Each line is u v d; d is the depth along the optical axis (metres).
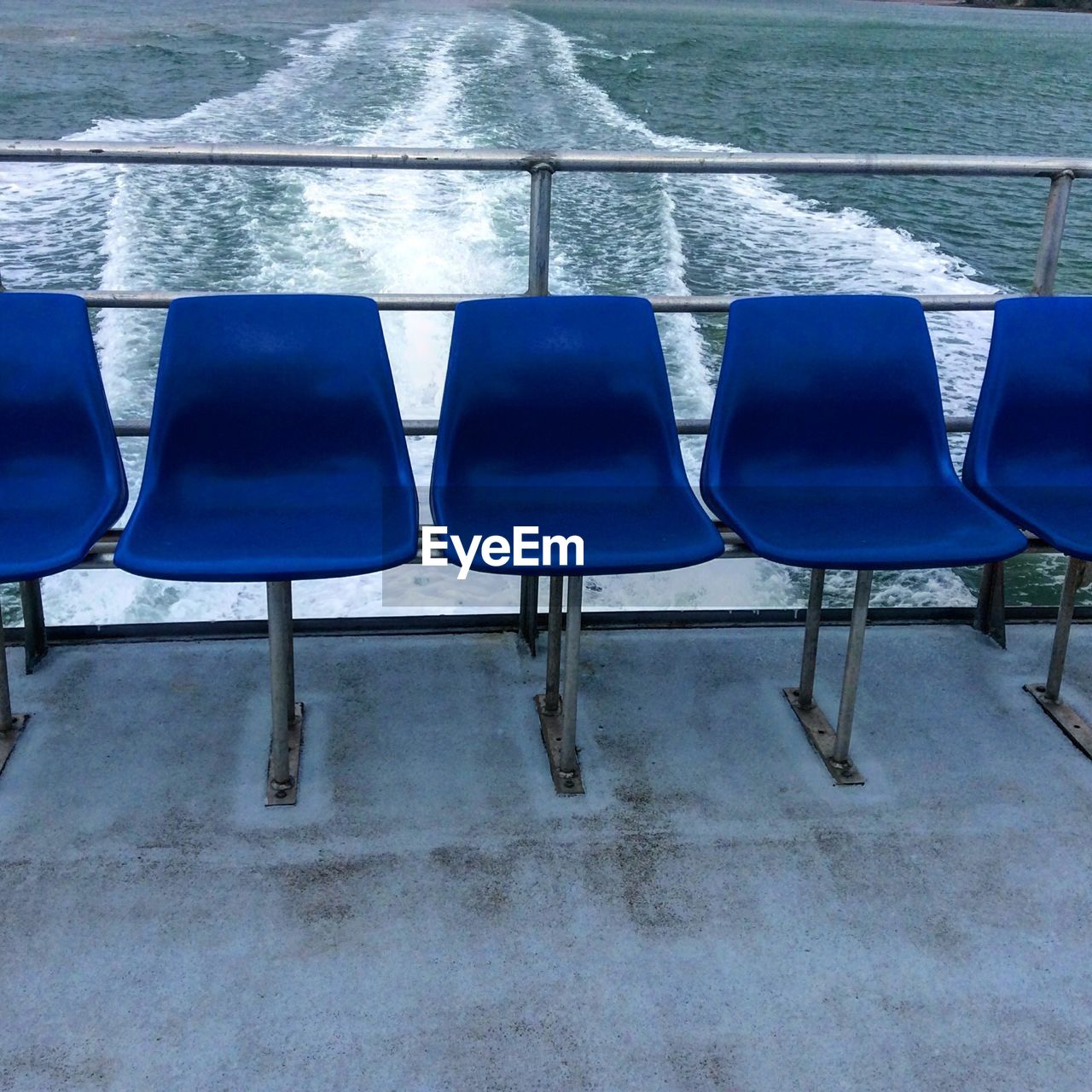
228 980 1.58
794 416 2.14
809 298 2.13
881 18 52.22
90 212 9.44
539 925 1.69
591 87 18.52
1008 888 1.79
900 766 2.08
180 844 1.83
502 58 20.59
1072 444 2.21
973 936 1.70
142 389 6.29
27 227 9.06
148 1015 1.52
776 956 1.65
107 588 4.77
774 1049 1.50
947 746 2.14
